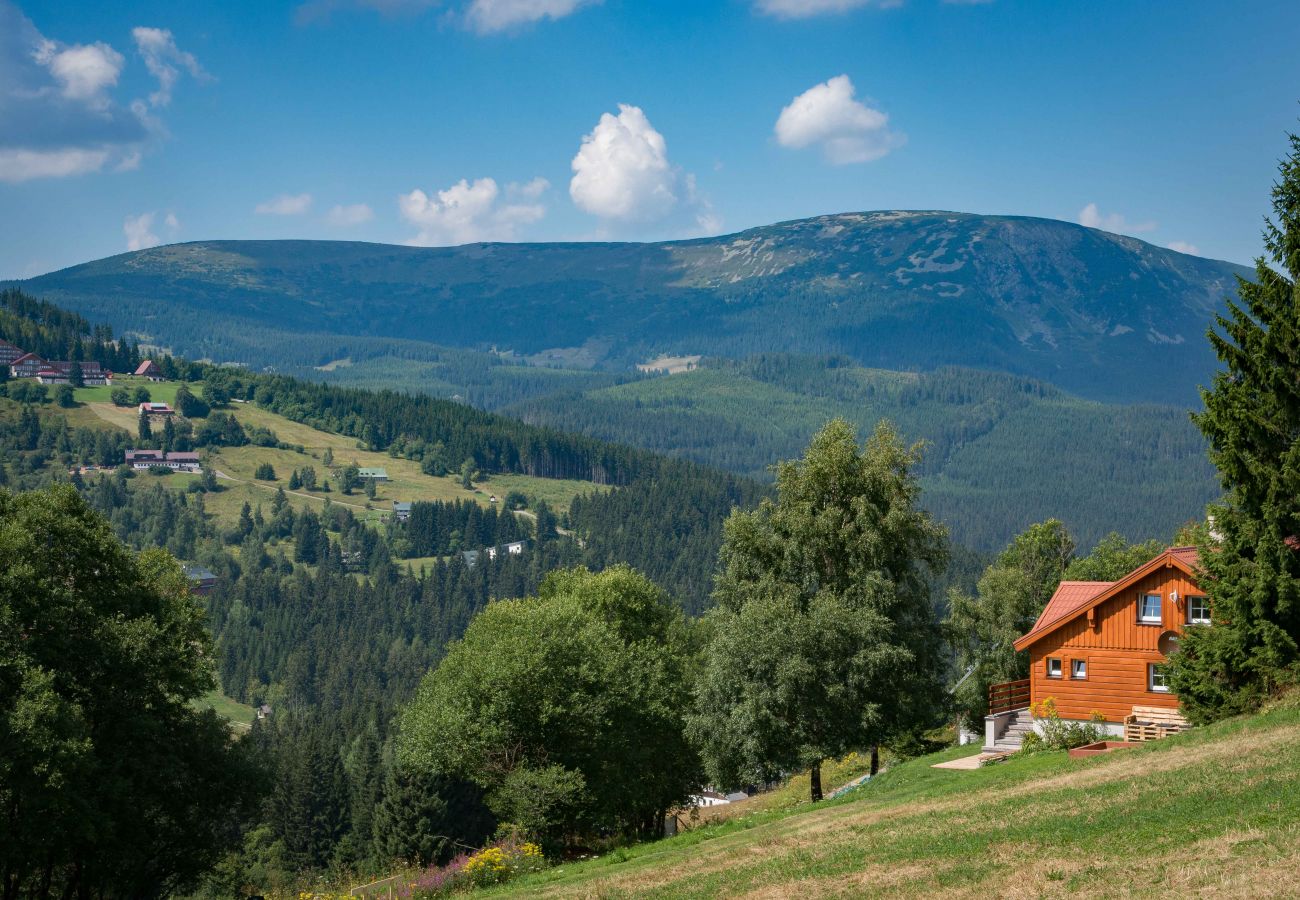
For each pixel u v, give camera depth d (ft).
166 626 156.46
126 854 147.13
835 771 244.42
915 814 107.45
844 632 162.40
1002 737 169.78
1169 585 161.68
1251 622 116.67
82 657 143.43
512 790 164.25
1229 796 83.87
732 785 174.81
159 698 155.02
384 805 320.50
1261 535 114.93
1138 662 163.32
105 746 145.38
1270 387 115.85
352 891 139.13
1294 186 117.39
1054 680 169.99
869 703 163.32
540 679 174.91
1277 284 117.91
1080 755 137.49
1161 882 66.39
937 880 76.48
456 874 132.16
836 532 175.01
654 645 229.25
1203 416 120.06
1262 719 112.98
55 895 158.40
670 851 121.90
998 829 89.35
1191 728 127.95
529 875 129.18
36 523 147.95
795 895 80.33
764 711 160.35
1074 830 83.46
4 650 132.36
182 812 158.81
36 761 121.80
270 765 171.53
